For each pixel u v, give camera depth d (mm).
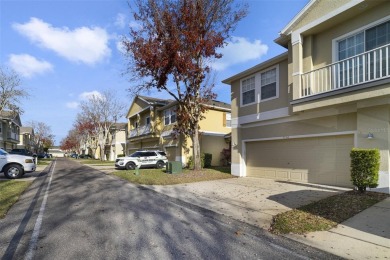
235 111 16875
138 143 36094
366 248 5098
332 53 11273
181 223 6902
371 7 10016
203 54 17609
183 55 16688
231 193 10953
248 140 15977
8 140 44031
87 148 84812
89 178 17000
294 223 6602
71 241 5469
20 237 5703
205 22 17344
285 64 13625
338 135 11266
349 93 9742
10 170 15789
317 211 7504
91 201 9500
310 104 11133
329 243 5410
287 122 13562
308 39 12023
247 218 7379
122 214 7707
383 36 9781
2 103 29656
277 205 8617
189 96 18578
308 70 11914
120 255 4789
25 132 69188
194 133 19016
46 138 96625
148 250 5035
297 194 10000
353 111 10461
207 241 5582
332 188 10727
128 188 12781
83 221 6930
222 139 27078
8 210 8070
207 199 10016
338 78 10438
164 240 5590
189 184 13797
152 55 16297
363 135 9906
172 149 26734
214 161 26219
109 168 26469
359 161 9086
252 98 15695
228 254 4906
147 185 13703
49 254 4812
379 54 9703
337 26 11180
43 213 7723
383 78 8734
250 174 15992
